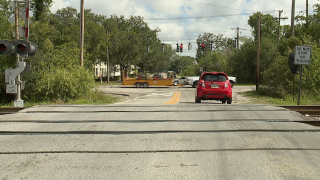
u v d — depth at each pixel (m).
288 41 25.59
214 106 10.55
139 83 41.69
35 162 4.95
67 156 5.25
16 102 12.78
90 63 25.00
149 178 4.28
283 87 21.62
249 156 5.21
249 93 27.19
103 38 49.22
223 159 5.06
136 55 61.25
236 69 55.22
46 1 26.69
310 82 18.28
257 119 8.13
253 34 66.38
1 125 7.57
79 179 4.25
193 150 5.52
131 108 10.16
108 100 20.12
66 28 44.31
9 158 5.16
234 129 7.02
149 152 5.46
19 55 12.47
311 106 11.09
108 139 6.30
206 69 66.62
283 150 5.54
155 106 10.73
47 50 21.69
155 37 64.06
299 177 4.30
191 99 23.05
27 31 12.77
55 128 7.21
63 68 19.11
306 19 33.84
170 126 7.38
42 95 18.33
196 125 7.46
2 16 19.00
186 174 4.42
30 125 7.55
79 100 17.78
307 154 5.32
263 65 51.22
